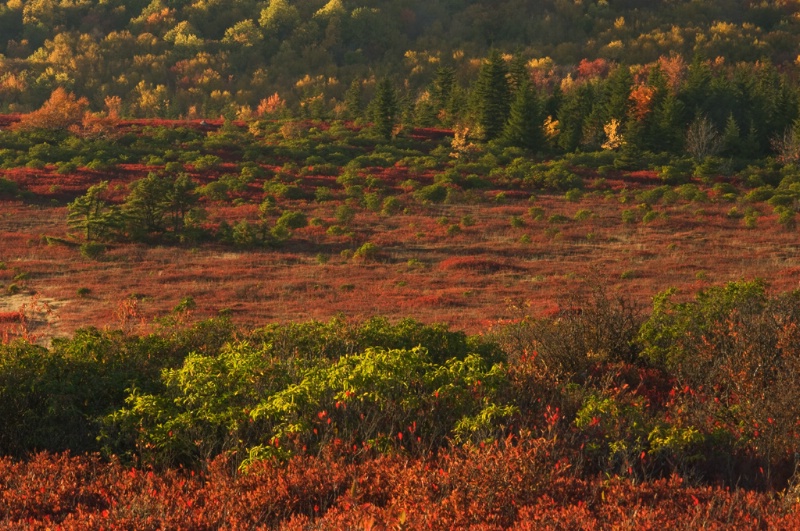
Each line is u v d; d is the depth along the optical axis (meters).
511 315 54.34
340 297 67.19
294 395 18.70
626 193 138.88
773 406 18.58
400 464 16.73
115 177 138.38
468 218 111.56
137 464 18.41
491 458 15.54
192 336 29.09
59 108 174.88
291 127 182.88
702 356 24.47
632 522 13.42
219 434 19.38
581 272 79.62
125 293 67.06
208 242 97.19
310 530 13.69
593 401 19.22
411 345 27.19
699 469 17.52
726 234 104.75
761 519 14.13
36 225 104.62
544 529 13.12
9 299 65.25
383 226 111.31
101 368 24.05
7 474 16.75
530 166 158.50
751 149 194.38
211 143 165.75
